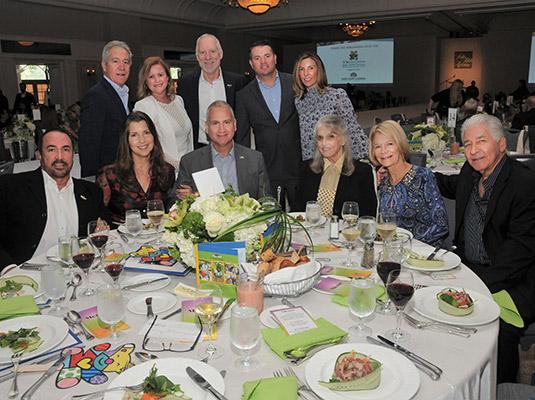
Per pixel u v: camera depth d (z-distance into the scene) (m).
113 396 1.10
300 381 1.19
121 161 2.73
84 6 10.24
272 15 13.75
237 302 1.57
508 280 2.02
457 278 1.80
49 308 1.61
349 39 19.06
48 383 1.19
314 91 3.57
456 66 18.31
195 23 13.34
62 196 2.56
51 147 2.43
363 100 16.83
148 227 2.44
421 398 1.12
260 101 3.70
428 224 2.41
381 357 1.24
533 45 16.95
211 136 2.79
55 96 10.98
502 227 2.16
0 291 1.69
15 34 9.53
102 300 1.33
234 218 1.74
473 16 14.38
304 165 2.86
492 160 2.17
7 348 1.32
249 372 1.23
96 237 1.93
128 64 3.59
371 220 2.01
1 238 2.48
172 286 1.79
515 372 1.92
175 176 3.19
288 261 1.67
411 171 2.43
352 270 1.86
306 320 1.44
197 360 1.27
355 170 2.70
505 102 10.80
